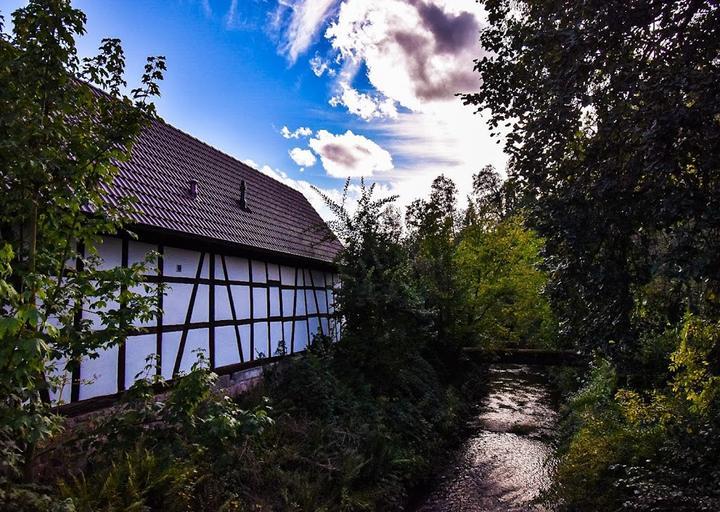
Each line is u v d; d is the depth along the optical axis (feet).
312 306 44.70
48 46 12.25
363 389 34.42
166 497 15.62
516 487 27.25
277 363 35.06
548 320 60.03
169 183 32.63
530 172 16.07
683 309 14.37
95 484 14.94
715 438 18.12
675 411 20.06
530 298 59.93
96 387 21.12
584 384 43.57
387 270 40.22
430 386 43.88
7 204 12.20
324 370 33.17
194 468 17.06
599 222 13.87
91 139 13.64
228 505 17.17
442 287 55.93
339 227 41.86
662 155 12.05
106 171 13.84
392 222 43.70
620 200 13.51
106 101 14.39
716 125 11.69
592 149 15.05
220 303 30.76
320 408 28.53
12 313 11.90
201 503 16.97
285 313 39.32
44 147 12.46
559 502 22.66
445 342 56.18
